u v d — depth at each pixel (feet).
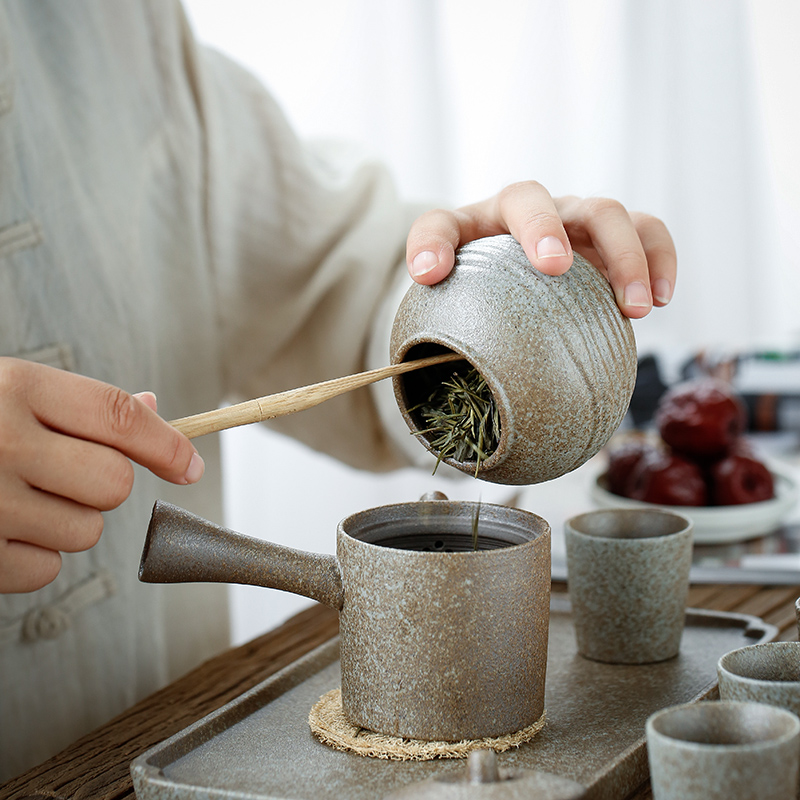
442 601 2.29
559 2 4.87
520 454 2.31
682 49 4.91
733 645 2.74
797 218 5.06
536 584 2.34
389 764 2.31
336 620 3.02
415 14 4.82
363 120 4.91
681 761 1.98
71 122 3.22
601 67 4.95
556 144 5.00
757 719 2.04
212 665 2.81
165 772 2.31
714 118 4.95
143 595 3.34
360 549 2.33
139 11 3.34
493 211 2.68
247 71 3.67
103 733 2.55
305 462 5.02
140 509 3.33
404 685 2.32
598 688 2.56
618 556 2.63
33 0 3.21
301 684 2.60
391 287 3.56
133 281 3.29
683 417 3.44
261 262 3.61
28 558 2.37
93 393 2.31
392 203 3.72
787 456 5.23
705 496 3.43
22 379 2.30
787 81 4.91
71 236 3.17
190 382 3.52
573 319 2.30
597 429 2.33
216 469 3.68
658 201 5.05
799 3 4.81
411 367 2.38
